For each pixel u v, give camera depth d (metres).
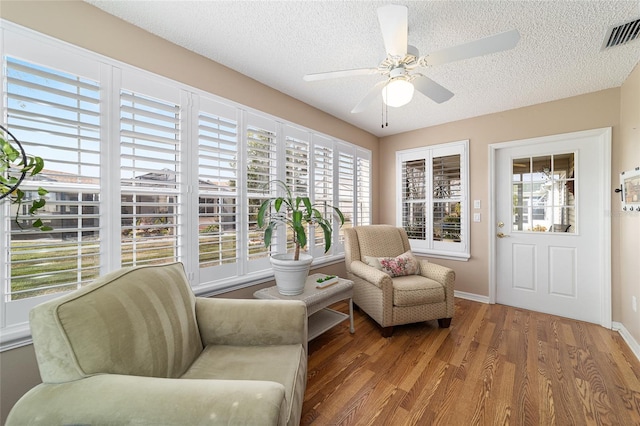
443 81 2.27
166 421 0.68
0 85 1.20
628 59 1.92
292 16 1.53
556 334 2.28
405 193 3.77
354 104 2.82
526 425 1.33
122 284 1.08
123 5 1.46
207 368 1.14
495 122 3.01
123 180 1.57
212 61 2.00
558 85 2.34
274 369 1.13
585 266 2.56
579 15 1.49
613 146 2.37
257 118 2.31
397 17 1.17
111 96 1.52
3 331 1.20
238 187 2.16
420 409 1.43
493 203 3.02
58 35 1.35
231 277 2.12
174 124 1.82
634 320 2.06
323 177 3.05
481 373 1.74
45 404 0.75
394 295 2.29
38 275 1.27
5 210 1.20
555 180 2.72
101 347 0.86
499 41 1.27
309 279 2.39
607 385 1.61
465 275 3.23
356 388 1.60
